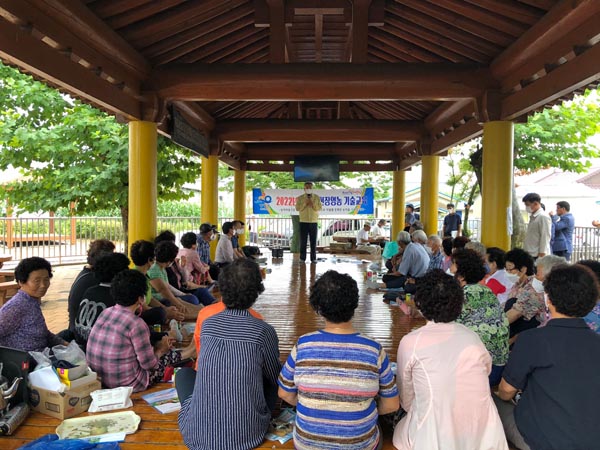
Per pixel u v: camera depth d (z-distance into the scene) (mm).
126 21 4320
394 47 6246
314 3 5285
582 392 1840
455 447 1962
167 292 4504
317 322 4879
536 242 5984
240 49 6234
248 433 2139
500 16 4371
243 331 2172
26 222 9883
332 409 1930
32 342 2934
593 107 10586
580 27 3760
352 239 12945
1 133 8531
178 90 5312
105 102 4613
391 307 5617
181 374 2631
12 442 2338
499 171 5398
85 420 2518
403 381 2113
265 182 20516
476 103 5430
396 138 8602
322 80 5207
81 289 3414
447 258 4992
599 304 2637
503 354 2613
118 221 11102
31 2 3291
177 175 9750
